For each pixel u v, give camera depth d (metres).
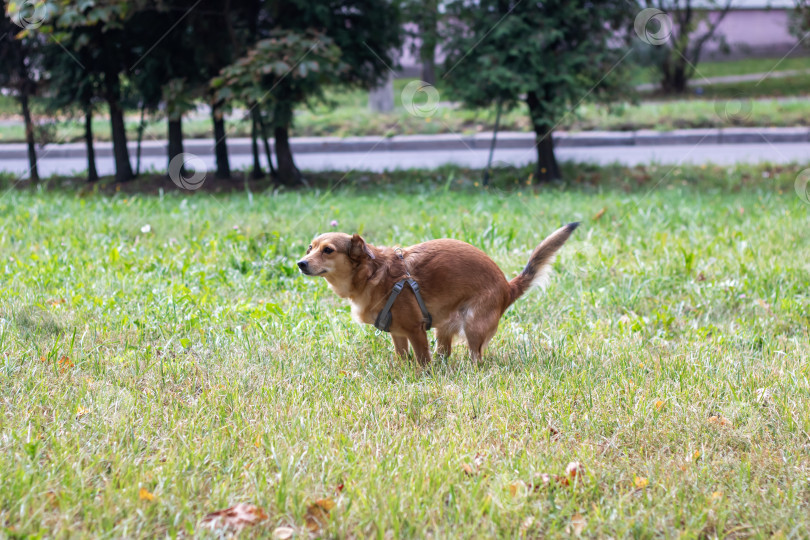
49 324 4.42
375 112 17.95
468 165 12.94
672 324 4.97
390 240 6.98
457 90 10.77
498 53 10.29
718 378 3.84
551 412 3.42
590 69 10.52
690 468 2.88
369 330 4.58
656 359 4.20
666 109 16.92
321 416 3.33
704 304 5.35
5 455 2.81
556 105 10.63
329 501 2.58
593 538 2.48
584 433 3.24
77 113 11.73
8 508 2.50
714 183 11.12
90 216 8.04
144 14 10.21
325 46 9.90
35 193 10.64
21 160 15.74
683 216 8.20
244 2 10.55
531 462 2.91
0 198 9.46
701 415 3.39
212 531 2.40
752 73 19.64
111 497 2.55
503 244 6.73
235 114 17.39
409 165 13.61
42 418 3.19
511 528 2.50
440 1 10.62
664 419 3.35
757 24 21.05
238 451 3.00
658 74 17.98
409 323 4.01
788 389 3.67
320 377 3.83
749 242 6.86
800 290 5.60
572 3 10.13
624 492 2.76
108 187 11.29
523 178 11.61
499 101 10.98
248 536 2.40
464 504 2.60
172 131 11.06
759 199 9.39
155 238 7.16
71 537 2.35
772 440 3.17
